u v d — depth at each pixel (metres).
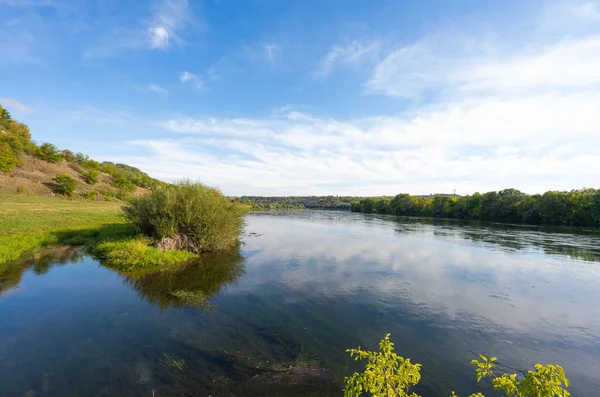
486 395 6.45
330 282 15.12
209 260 19.55
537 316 11.02
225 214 23.19
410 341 8.97
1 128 69.94
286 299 12.49
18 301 11.35
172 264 17.94
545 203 51.25
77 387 6.38
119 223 32.62
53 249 20.39
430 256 22.06
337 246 26.75
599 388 6.95
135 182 103.44
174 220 20.77
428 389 6.66
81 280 14.16
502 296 13.18
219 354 7.89
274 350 8.20
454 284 14.94
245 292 13.28
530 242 29.27
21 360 7.38
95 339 8.56
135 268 16.64
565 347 8.79
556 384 2.99
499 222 58.22
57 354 7.70
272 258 20.91
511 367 7.67
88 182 74.44
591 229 42.69
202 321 10.02
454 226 48.41
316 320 10.38
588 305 12.16
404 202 92.75
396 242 29.48
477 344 8.87
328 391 6.48
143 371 7.03
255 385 6.62
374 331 9.60
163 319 10.09
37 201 47.06
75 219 32.88
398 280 15.59
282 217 75.56
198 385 6.57
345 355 8.03
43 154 68.94
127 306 11.17
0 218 27.84
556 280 15.73
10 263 16.70
